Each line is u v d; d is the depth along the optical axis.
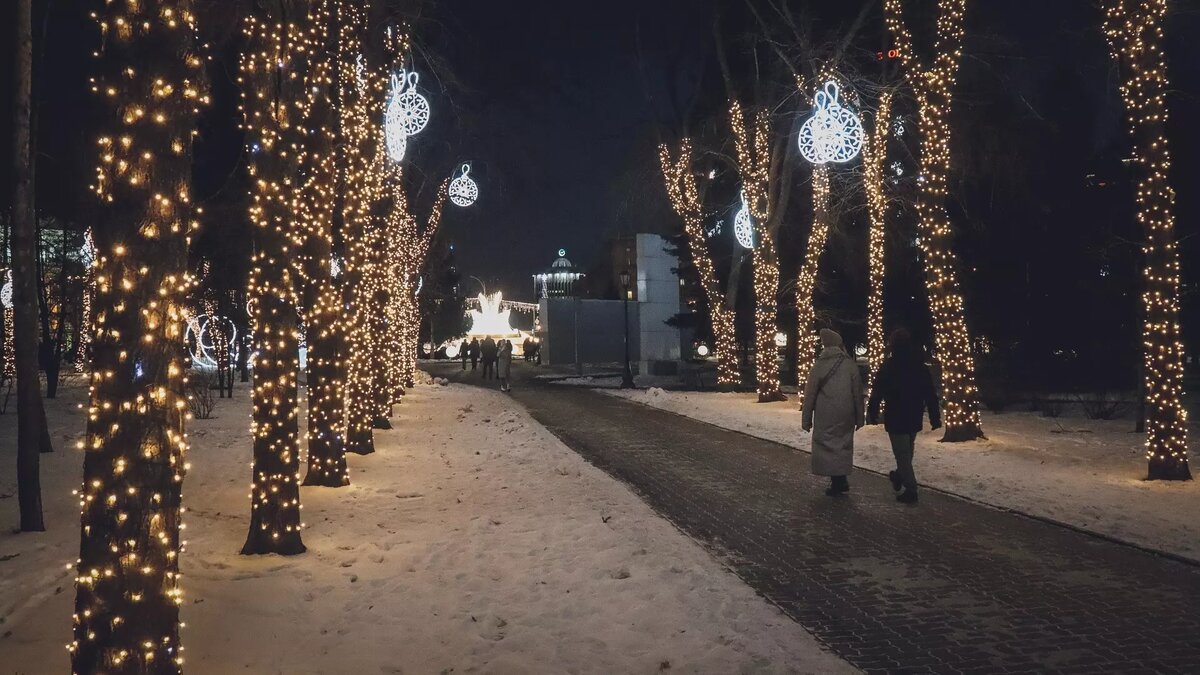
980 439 16.06
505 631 5.81
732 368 31.36
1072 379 27.44
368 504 10.20
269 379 7.79
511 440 16.72
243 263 23.61
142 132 3.97
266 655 5.34
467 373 47.12
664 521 9.48
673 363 45.47
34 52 9.27
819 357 11.34
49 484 10.84
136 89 3.98
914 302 31.66
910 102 22.41
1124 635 5.86
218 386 27.41
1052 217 27.62
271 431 7.76
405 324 27.81
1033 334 27.69
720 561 7.97
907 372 10.74
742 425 19.91
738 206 32.53
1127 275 26.31
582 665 5.20
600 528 8.88
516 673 5.07
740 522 9.70
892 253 30.42
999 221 27.83
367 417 14.73
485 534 8.63
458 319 73.69
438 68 15.95
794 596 6.87
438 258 35.91
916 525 9.42
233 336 31.50
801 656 5.37
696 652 5.41
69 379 27.64
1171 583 7.09
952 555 8.10
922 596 6.83
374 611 6.19
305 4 8.75
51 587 6.59
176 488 4.04
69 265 23.80
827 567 7.74
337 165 13.67
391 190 17.81
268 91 8.27
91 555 3.86
